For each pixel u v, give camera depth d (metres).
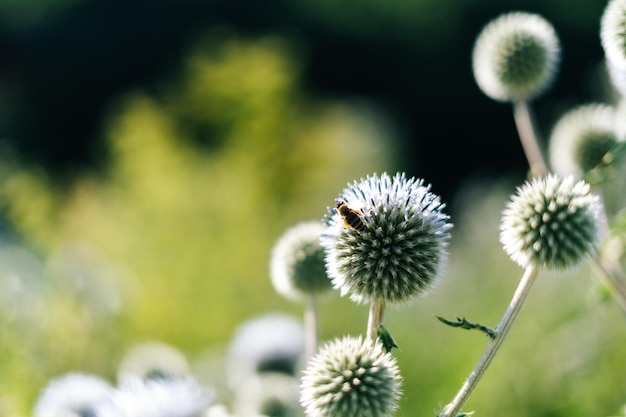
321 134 15.94
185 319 10.09
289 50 17.88
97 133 25.41
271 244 11.88
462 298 8.28
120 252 11.25
